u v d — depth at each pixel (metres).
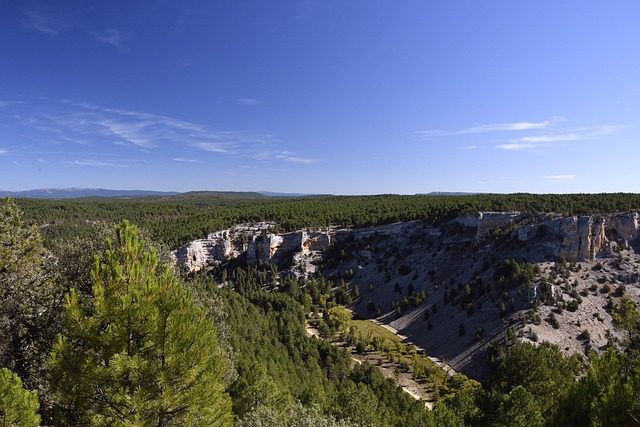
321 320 120.88
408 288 132.62
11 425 13.83
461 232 136.62
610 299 89.94
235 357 39.41
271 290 151.50
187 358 12.64
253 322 79.31
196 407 13.02
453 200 162.38
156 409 12.52
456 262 127.62
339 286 152.62
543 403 38.84
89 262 25.34
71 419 14.08
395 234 158.75
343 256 163.50
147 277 14.27
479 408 37.75
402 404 58.66
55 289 22.55
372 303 134.88
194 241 165.75
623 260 101.38
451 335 99.31
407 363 90.00
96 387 13.09
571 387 18.84
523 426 29.94
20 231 22.86
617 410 14.90
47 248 27.36
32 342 22.03
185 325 13.03
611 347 19.12
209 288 93.88
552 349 49.78
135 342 13.37
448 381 77.00
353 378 71.69
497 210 132.62
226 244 170.12
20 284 21.73
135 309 12.72
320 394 40.28
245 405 29.31
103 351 12.93
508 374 43.44
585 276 98.12
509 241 116.62
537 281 95.62
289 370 60.12
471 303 104.06
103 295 13.29
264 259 165.88
